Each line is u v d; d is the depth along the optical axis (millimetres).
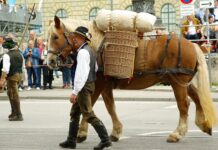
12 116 19641
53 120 19578
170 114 21203
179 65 13375
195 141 13984
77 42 12523
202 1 29641
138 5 35500
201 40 30609
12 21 46125
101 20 13422
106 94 13945
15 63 19312
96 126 12531
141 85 13617
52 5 80500
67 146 13195
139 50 13383
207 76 13578
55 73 39875
